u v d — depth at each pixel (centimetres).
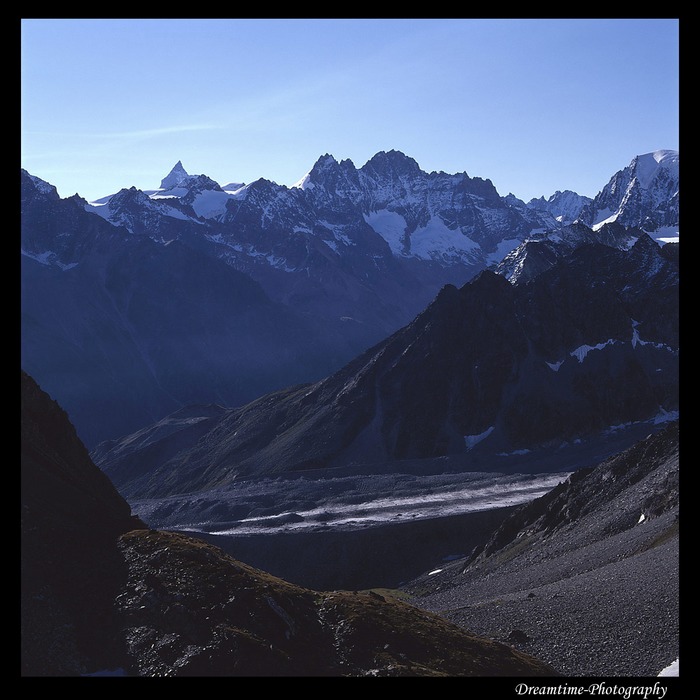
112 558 6844
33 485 7362
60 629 5956
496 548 15862
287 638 6131
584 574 9388
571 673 6344
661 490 11838
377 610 6762
